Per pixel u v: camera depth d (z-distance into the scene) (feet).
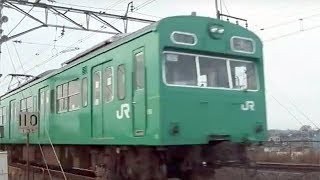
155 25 34.22
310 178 48.11
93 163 47.16
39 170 64.23
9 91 81.25
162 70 33.78
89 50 47.06
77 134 47.26
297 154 78.48
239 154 37.17
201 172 36.42
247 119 37.78
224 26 37.45
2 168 41.27
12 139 75.97
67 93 50.72
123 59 38.17
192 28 35.68
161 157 36.06
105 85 41.27
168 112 33.65
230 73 37.55
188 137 34.40
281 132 98.53
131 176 39.27
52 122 55.62
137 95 35.91
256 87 38.93
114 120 39.37
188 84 35.01
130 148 39.52
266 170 54.19
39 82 61.52
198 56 36.04
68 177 52.85
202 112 35.42
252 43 38.93
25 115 49.90
